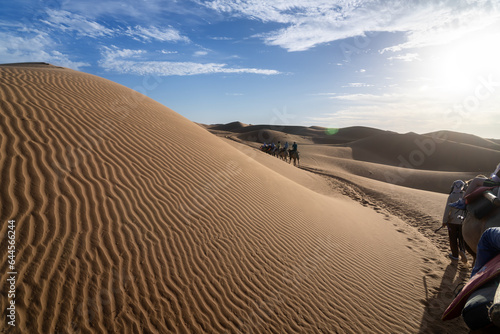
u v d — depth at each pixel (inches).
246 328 159.9
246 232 247.0
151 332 140.9
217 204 266.5
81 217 182.7
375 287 231.3
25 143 218.1
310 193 485.7
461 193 287.0
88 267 156.6
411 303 215.8
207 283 180.1
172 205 234.2
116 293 150.9
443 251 339.9
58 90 334.0
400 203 659.4
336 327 176.1
